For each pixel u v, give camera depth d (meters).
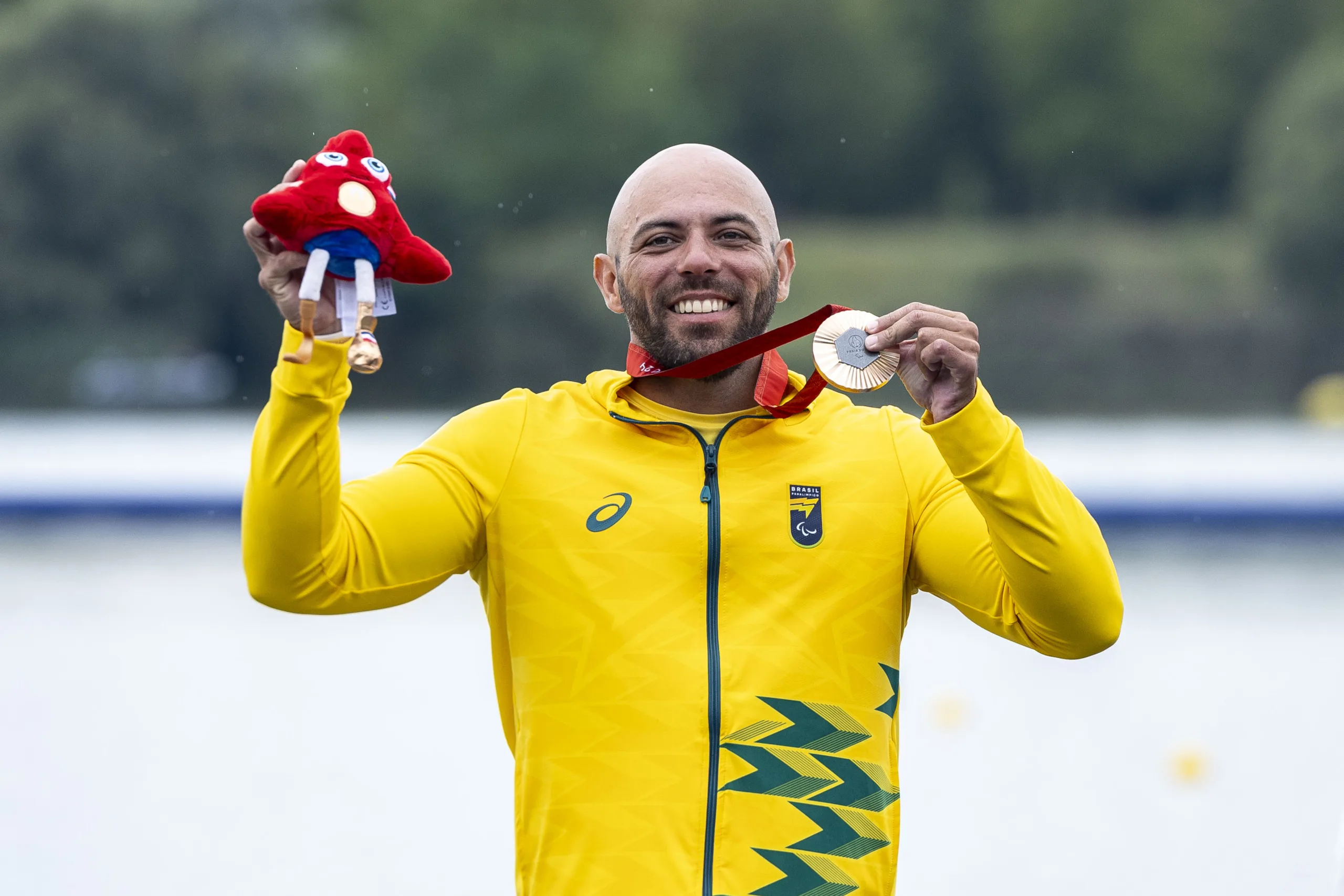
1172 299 121.38
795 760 8.24
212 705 25.02
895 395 86.44
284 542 7.79
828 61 152.62
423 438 60.38
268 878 17.78
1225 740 22.92
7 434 70.50
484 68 140.62
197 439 65.50
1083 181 150.00
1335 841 18.70
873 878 8.35
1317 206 120.25
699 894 8.02
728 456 8.77
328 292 7.80
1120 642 29.34
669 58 150.12
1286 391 114.81
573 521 8.55
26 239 121.81
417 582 8.54
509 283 126.81
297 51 150.25
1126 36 148.88
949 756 22.42
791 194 154.50
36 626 30.91
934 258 130.62
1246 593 34.16
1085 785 21.06
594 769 8.23
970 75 154.12
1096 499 39.69
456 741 22.97
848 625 8.52
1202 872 17.66
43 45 124.50
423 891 17.34
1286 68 143.38
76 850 18.59
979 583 8.59
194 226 124.50
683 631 8.36
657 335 8.79
